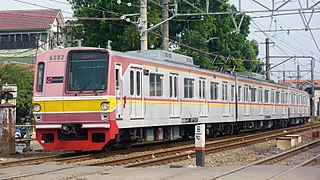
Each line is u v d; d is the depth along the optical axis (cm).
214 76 2831
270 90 3956
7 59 5419
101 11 4034
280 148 2359
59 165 1521
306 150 2223
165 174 1296
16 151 2081
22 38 6256
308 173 1315
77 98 1759
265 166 1502
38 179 1237
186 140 2739
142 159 1773
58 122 1783
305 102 5444
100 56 1777
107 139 1752
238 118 3206
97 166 1512
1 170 1408
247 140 2666
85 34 4316
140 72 1997
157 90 2147
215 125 2970
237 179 1195
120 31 3984
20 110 3953
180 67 2391
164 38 2888
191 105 2500
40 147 2358
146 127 2136
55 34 4847
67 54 1802
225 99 2995
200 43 4566
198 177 1231
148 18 3816
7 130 1886
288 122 4762
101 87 1753
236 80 3198
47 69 1814
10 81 3991
